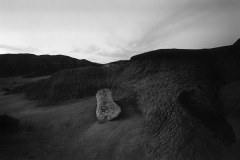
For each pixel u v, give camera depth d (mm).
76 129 8250
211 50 13367
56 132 8000
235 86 8188
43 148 6457
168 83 9734
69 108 11711
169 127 5973
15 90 18969
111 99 9438
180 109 6703
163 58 14047
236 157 4820
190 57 12891
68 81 16078
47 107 12945
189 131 5457
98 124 8273
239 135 5949
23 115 10742
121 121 8070
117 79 14992
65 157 5758
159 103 7754
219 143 5242
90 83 15406
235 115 6996
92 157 5609
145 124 7059
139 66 14586
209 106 7539
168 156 4777
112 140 6445
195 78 9867
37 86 17797
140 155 5223
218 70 11164
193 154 4617
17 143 6727
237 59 11250
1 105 13742
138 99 10078
